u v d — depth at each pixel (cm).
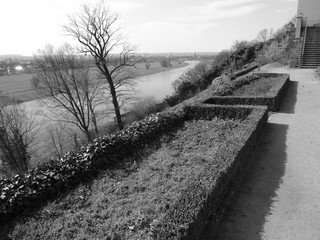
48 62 2381
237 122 860
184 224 332
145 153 702
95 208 477
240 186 546
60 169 566
